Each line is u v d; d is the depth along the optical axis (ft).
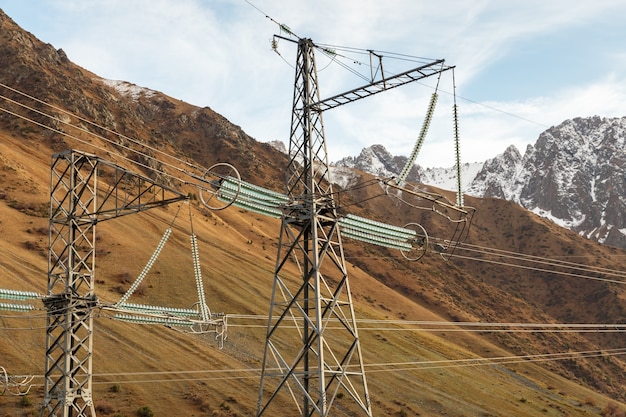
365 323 425.69
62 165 549.13
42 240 379.14
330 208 136.87
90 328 127.24
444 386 351.46
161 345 293.84
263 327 352.90
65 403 119.85
